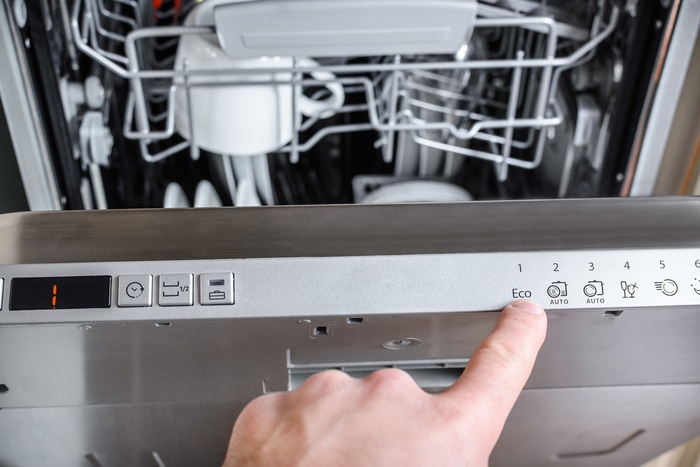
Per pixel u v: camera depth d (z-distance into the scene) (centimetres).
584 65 68
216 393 52
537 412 59
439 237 40
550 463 74
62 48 62
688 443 79
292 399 36
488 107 82
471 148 85
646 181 65
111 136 70
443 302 39
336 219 41
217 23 54
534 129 75
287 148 72
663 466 82
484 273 39
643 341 45
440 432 33
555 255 40
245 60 63
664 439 68
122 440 60
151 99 76
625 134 64
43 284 38
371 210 41
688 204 42
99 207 71
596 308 39
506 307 39
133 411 54
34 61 58
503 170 70
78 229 40
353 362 49
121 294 38
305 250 40
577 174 72
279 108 66
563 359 49
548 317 41
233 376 49
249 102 65
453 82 72
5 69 56
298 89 68
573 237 41
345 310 39
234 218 41
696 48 59
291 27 54
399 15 53
